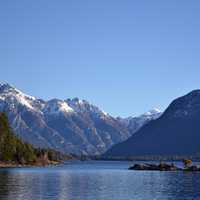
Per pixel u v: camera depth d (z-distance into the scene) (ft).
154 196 399.44
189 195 406.82
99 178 649.61
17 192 413.80
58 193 416.26
